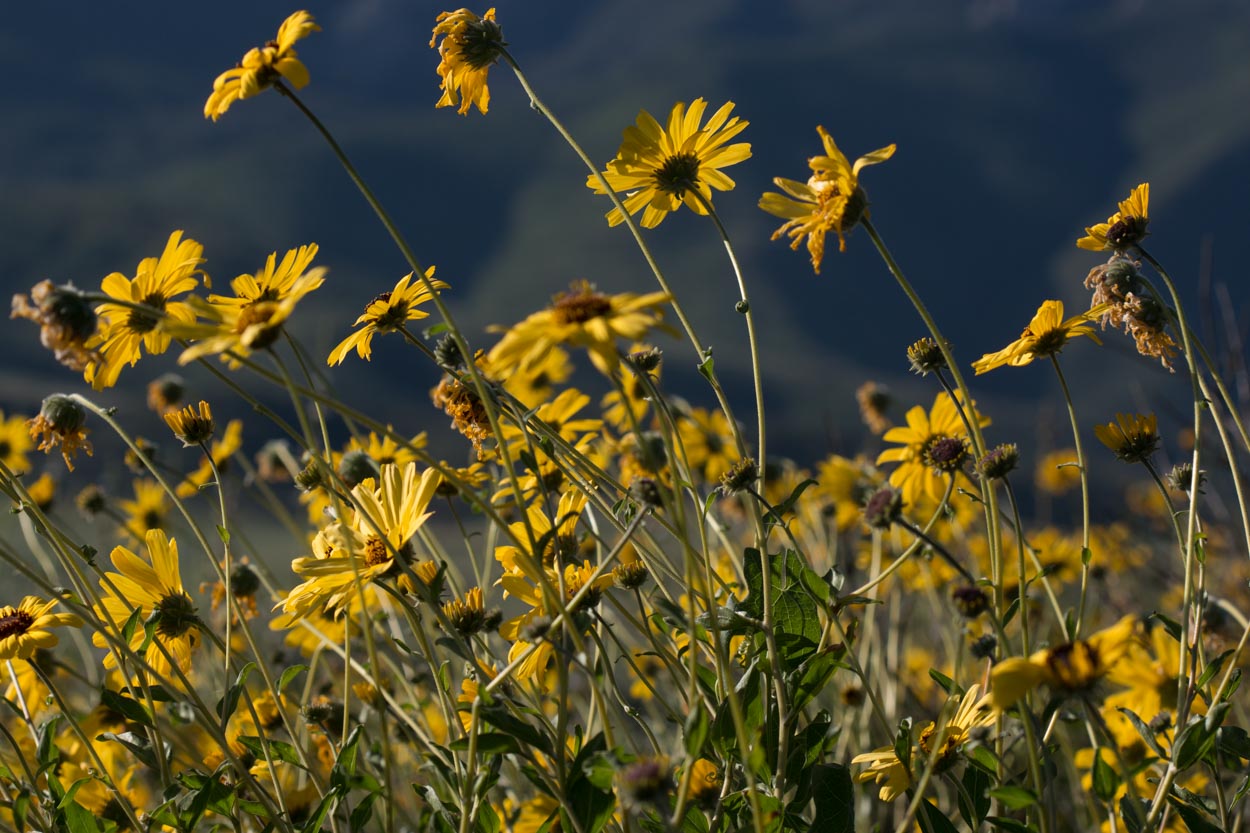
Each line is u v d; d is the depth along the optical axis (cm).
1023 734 232
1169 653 300
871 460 511
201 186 11338
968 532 515
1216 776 220
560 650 193
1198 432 229
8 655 239
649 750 338
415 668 343
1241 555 507
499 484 318
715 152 277
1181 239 9144
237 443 473
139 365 3375
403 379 5497
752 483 234
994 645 231
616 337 180
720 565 332
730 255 254
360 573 226
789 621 237
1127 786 167
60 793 235
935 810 218
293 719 313
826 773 227
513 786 317
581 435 413
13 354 5597
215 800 222
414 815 311
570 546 241
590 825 192
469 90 291
